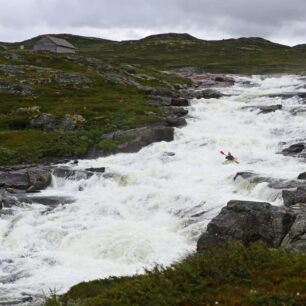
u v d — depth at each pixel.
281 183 30.23
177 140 48.06
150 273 13.71
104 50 193.12
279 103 64.44
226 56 155.88
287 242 21.30
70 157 46.75
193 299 12.07
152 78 91.12
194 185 34.59
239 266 13.16
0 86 73.38
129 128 52.97
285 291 12.05
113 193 35.25
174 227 27.38
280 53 161.12
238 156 41.72
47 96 71.06
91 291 16.86
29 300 19.08
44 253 24.94
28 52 99.12
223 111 60.41
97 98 69.50
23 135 51.62
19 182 38.53
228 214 23.94
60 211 31.55
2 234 28.42
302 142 45.09
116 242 24.97
